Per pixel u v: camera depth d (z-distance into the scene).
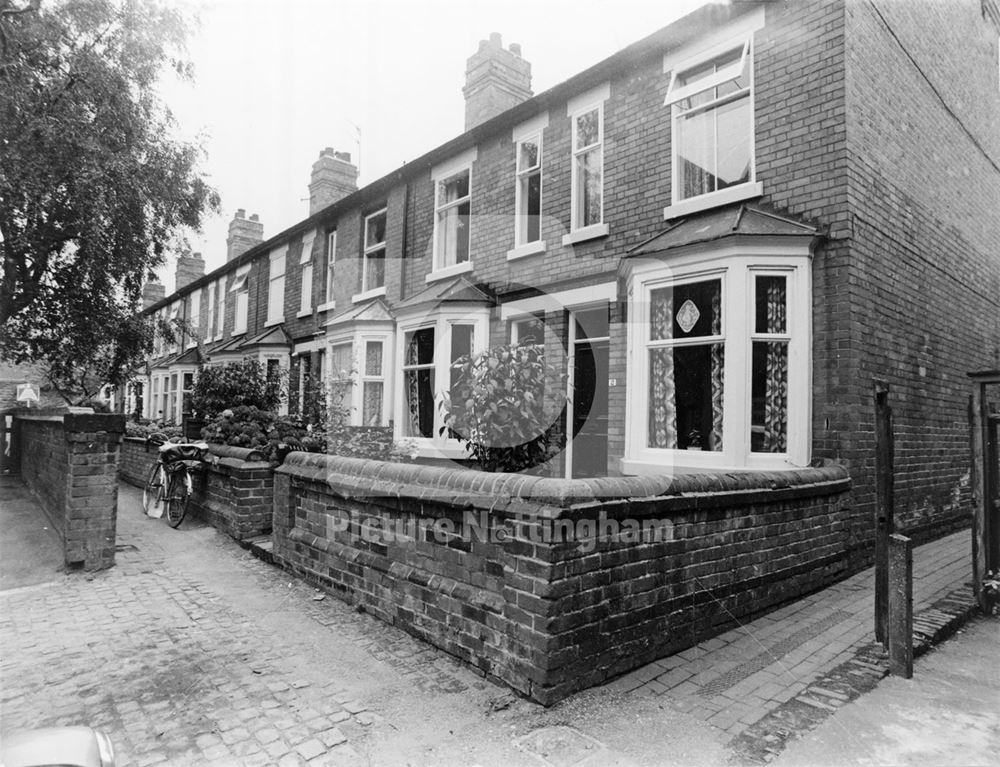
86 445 5.48
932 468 6.70
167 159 9.17
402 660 3.52
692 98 6.70
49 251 9.23
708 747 2.56
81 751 1.94
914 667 3.37
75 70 8.10
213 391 10.86
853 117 5.43
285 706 2.99
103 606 4.55
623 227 7.10
